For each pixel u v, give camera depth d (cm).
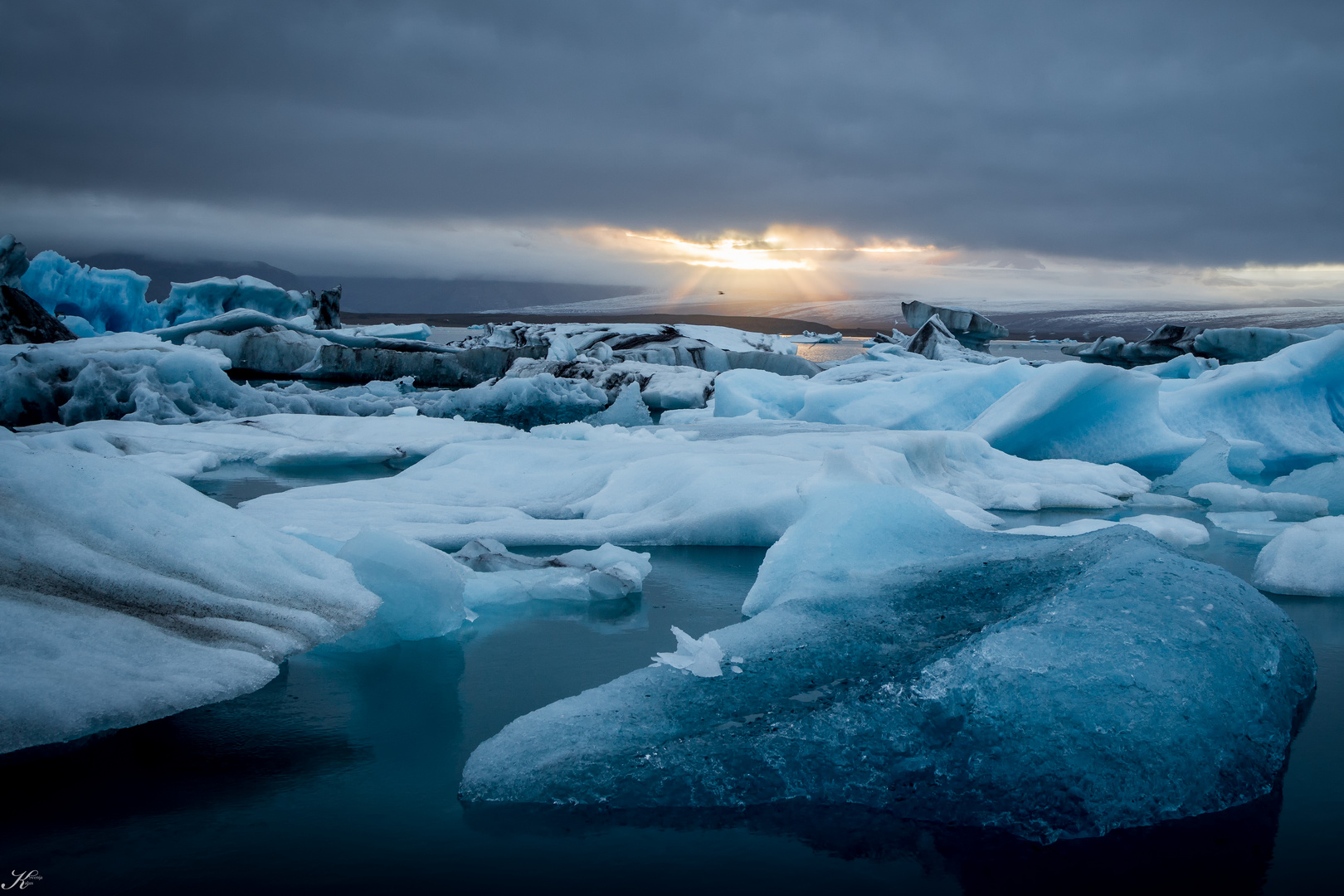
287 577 262
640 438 752
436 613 288
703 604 329
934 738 190
